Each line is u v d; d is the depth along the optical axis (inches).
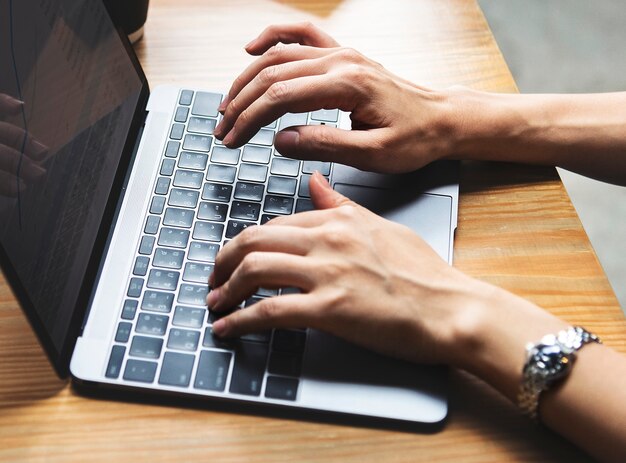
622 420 21.1
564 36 66.4
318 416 22.5
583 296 25.5
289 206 27.0
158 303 24.2
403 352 22.9
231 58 31.9
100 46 27.1
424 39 32.8
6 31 21.4
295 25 30.2
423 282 23.1
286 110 26.4
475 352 22.4
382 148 26.3
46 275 22.1
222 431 22.3
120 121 27.6
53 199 23.0
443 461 22.0
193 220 26.4
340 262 23.0
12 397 22.8
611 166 28.2
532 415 22.1
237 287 23.2
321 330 22.9
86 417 22.5
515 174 28.4
